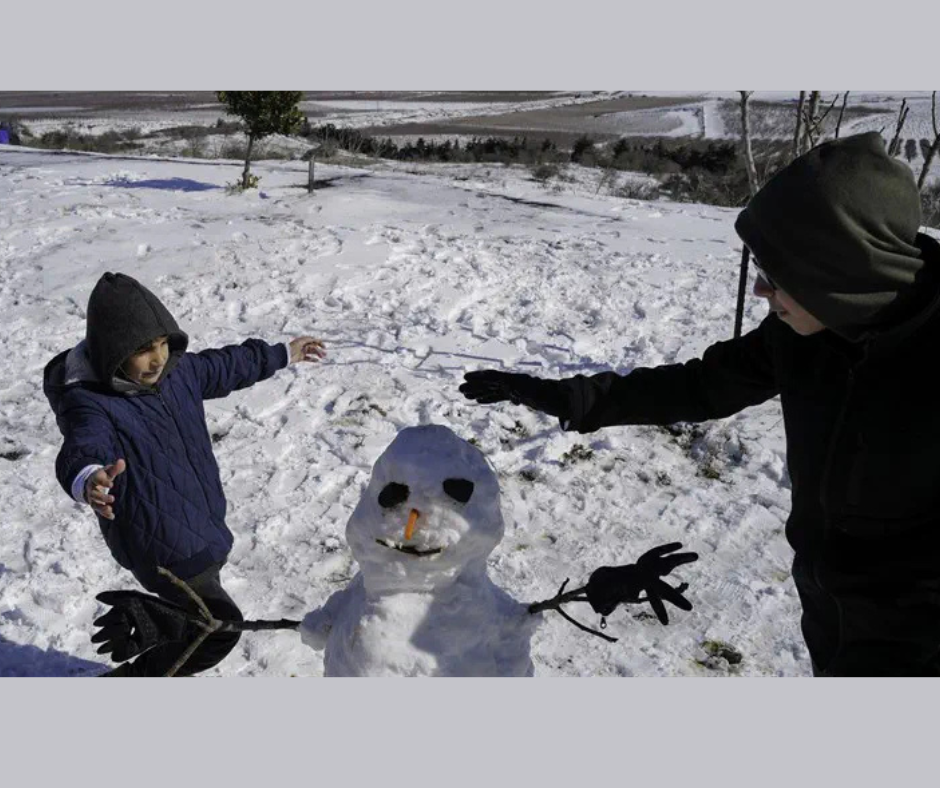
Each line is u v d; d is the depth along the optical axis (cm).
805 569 224
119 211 1161
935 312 186
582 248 1010
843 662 217
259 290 837
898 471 195
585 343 718
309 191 1323
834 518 209
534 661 374
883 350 191
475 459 246
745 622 402
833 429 204
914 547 202
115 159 1717
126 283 298
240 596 421
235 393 623
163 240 1009
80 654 386
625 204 1347
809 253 186
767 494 507
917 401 190
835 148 189
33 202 1209
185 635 316
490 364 682
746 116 710
